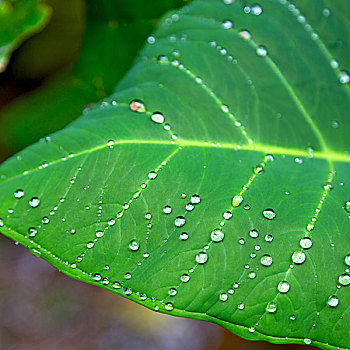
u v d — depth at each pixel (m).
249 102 0.65
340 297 0.62
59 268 0.61
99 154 0.62
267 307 0.61
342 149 0.65
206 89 0.65
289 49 0.67
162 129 0.63
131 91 0.64
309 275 0.62
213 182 0.63
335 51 0.67
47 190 0.61
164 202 0.62
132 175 0.62
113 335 1.06
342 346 0.61
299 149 0.65
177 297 0.61
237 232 0.62
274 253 0.62
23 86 0.88
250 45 0.67
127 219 0.61
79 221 0.61
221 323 0.61
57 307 1.07
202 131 0.64
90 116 0.63
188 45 0.66
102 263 0.61
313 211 0.63
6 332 1.02
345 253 0.62
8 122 0.75
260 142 0.64
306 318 0.61
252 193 0.63
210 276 0.61
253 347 1.03
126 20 0.73
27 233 0.61
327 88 0.66
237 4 0.68
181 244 0.61
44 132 0.75
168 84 0.65
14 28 0.69
